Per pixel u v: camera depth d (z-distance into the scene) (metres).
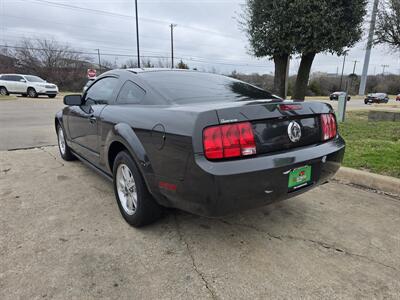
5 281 1.90
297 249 2.31
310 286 1.90
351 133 6.61
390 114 9.12
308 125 2.36
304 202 3.18
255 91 2.98
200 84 2.82
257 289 1.87
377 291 1.87
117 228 2.60
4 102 16.34
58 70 41.81
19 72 40.91
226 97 2.59
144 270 2.04
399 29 8.33
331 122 2.60
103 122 2.90
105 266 2.07
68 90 40.84
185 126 1.94
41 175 3.98
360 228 2.63
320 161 2.31
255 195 1.96
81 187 3.55
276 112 2.10
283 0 6.45
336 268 2.08
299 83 7.96
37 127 8.16
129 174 2.61
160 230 2.57
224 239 2.44
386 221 2.76
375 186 3.53
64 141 4.50
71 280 1.93
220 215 1.94
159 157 2.14
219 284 1.91
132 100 2.74
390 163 4.03
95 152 3.25
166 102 2.38
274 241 2.42
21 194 3.32
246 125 1.95
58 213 2.87
